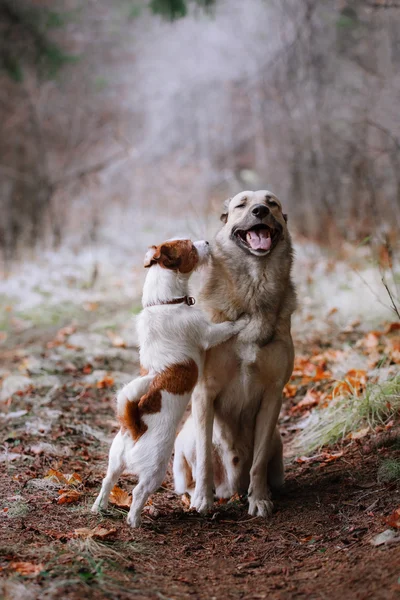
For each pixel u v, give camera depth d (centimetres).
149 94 2048
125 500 418
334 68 1353
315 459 495
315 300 859
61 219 1512
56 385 671
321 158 1294
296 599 296
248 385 437
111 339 834
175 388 400
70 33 1938
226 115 1958
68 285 1104
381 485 416
